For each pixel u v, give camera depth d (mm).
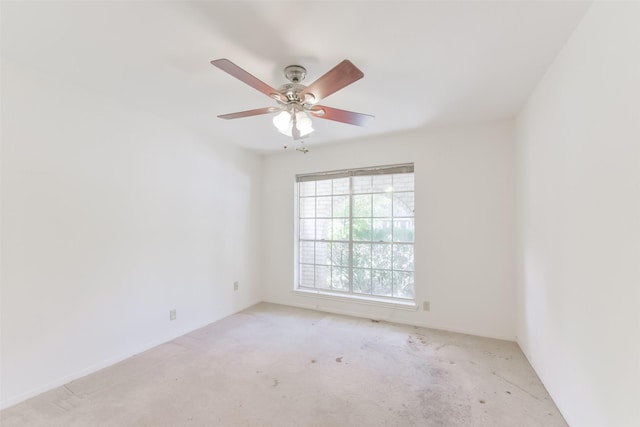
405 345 2885
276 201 4402
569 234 1704
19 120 2002
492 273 3084
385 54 1841
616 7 1238
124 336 2617
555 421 1785
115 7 1432
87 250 2365
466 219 3205
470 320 3184
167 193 3027
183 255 3199
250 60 1909
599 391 1394
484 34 1644
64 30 1621
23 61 1956
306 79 2135
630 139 1155
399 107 2688
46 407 1931
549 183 2008
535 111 2303
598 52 1384
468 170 3191
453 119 3006
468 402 1980
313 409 1916
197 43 1739
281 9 1446
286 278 4312
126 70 2064
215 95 2453
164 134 2996
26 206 2031
